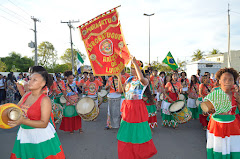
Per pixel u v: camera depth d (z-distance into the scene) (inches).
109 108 224.7
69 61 2235.5
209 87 227.5
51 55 2454.5
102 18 130.5
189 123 248.5
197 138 190.2
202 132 210.1
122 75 225.0
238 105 98.7
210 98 94.7
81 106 200.8
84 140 188.7
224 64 1563.7
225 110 94.9
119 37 126.0
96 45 131.3
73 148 168.2
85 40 131.6
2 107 72.5
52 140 93.0
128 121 120.0
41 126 85.0
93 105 199.3
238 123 99.7
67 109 202.7
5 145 177.9
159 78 312.8
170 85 222.1
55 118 183.2
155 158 145.3
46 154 88.7
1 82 433.1
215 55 1691.7
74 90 211.0
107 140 188.1
